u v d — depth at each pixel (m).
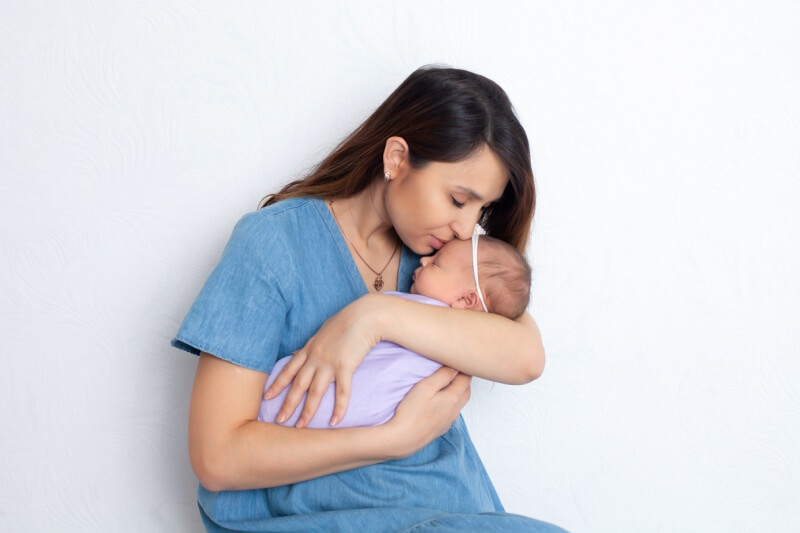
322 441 0.97
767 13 1.42
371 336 1.01
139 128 1.31
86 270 1.34
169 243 1.35
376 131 1.15
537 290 1.44
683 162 1.44
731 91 1.43
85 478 1.38
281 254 1.06
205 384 1.02
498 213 1.22
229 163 1.34
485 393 1.48
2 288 1.32
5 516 1.37
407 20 1.34
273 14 1.31
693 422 1.51
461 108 1.05
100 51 1.29
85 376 1.36
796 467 1.53
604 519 1.53
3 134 1.29
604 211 1.44
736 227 1.46
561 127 1.41
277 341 1.06
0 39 1.27
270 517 1.07
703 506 1.53
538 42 1.38
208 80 1.31
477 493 1.13
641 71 1.41
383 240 1.21
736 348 1.49
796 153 1.45
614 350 1.47
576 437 1.50
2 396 1.34
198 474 1.00
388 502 1.01
